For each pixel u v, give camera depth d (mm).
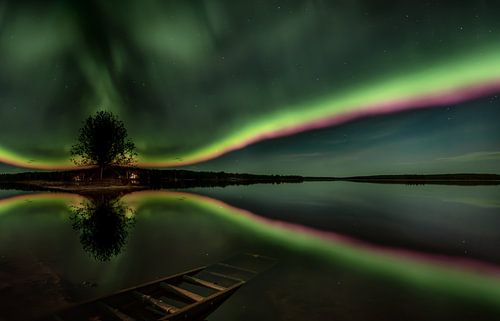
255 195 42906
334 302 6605
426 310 6281
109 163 61969
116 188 53625
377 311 6199
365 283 7836
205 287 7383
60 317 5715
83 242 12219
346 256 10500
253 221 18500
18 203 26828
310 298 6832
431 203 31516
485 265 9547
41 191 43812
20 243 11961
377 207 27609
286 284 7695
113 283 7645
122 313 5832
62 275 8203
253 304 6473
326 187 75062
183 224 16969
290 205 29234
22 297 6734
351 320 5789
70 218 18547
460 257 10523
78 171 73125
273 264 9461
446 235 14617
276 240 13070
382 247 11922
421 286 7664
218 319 5812
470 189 65875
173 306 6188
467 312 6215
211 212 22359
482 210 25109
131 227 15883
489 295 7098
